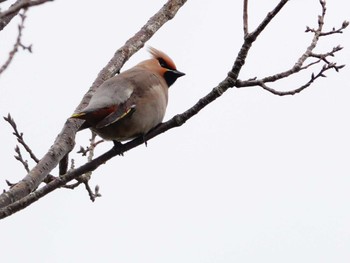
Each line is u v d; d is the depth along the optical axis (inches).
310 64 358.6
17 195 369.1
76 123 426.0
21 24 267.7
